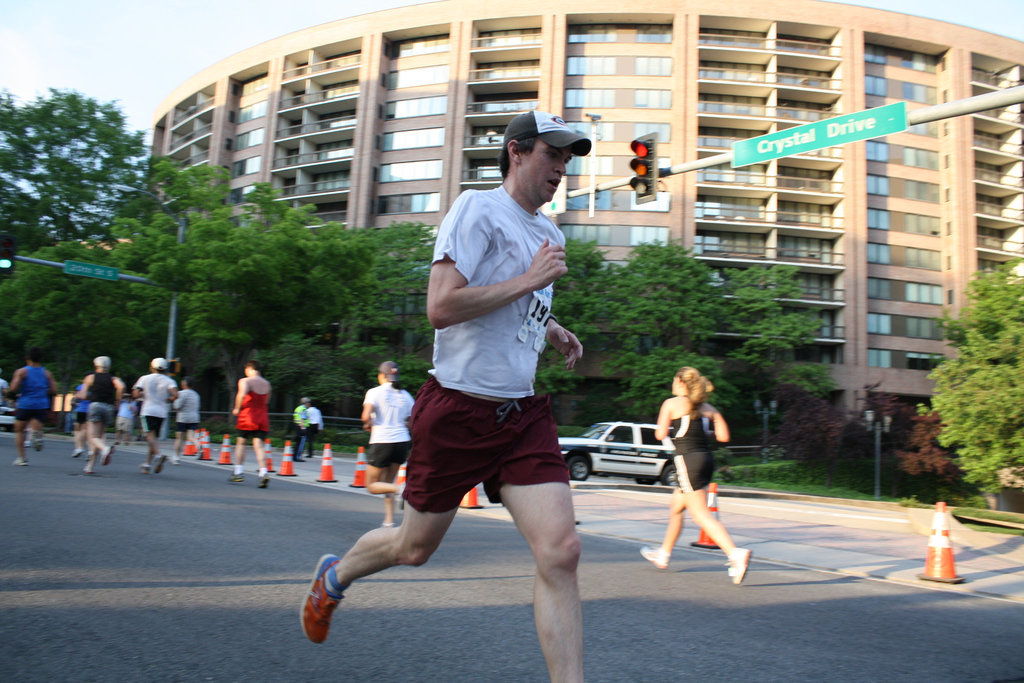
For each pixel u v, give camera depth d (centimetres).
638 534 823
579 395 4472
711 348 4512
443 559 579
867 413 3103
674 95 4691
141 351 3884
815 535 866
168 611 372
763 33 4997
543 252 218
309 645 329
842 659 361
